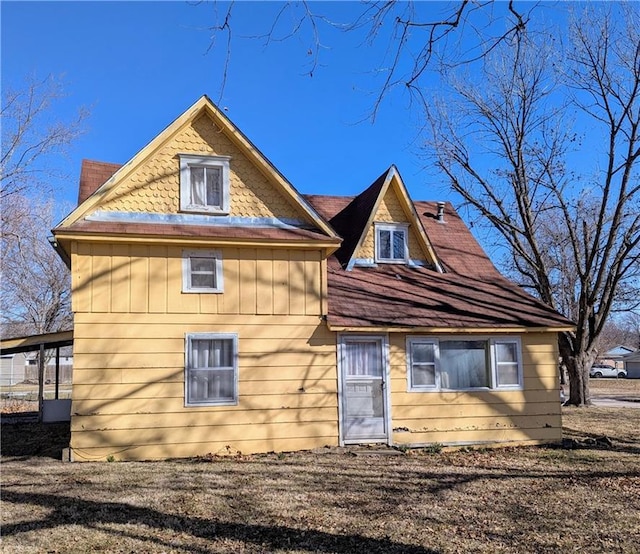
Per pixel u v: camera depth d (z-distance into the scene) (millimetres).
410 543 6883
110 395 11750
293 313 13023
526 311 15227
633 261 23625
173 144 12922
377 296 14703
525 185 24234
